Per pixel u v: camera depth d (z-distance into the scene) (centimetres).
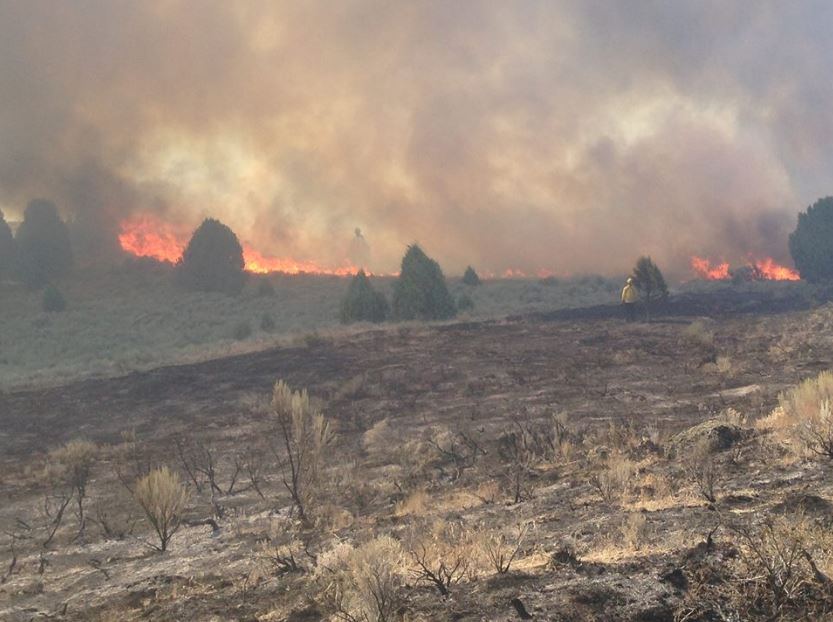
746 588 430
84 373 3000
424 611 468
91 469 1471
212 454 1515
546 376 2056
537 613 439
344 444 1470
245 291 6606
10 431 1967
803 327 2553
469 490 964
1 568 885
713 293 4550
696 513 611
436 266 4109
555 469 1023
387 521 848
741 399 1456
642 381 1850
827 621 382
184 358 3097
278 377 2381
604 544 570
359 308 4116
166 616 588
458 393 1938
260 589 619
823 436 794
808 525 509
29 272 6969
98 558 894
